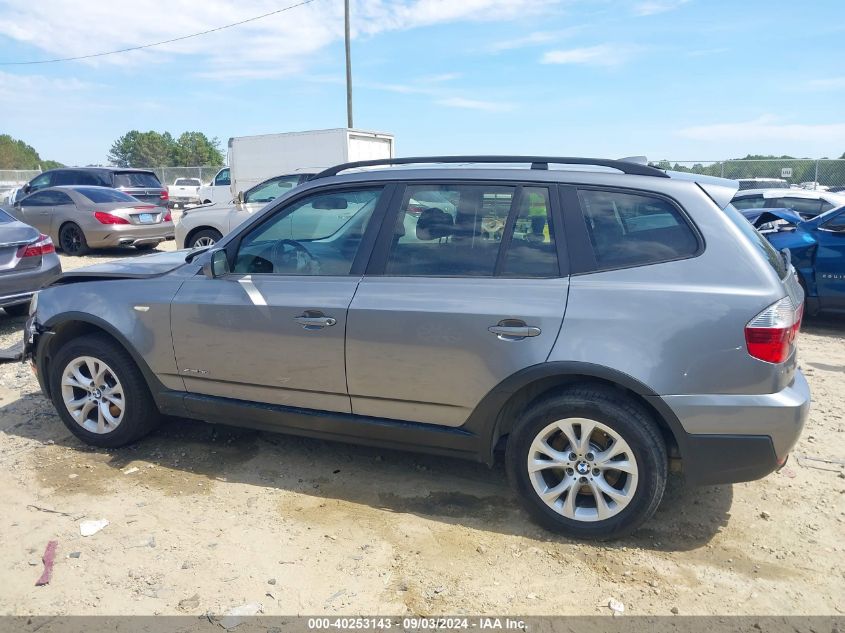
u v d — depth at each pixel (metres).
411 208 3.64
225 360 3.94
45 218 14.05
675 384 3.06
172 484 3.95
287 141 20.50
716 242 3.14
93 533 3.40
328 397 3.74
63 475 4.05
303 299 3.68
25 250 7.30
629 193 3.32
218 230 12.30
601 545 3.32
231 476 4.06
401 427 3.62
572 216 3.36
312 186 3.90
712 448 3.09
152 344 4.12
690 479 3.17
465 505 3.72
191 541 3.34
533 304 3.25
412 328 3.43
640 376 3.08
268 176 21.12
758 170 23.05
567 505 3.33
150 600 2.89
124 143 87.44
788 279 3.31
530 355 3.24
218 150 89.94
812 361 6.45
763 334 2.98
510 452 3.41
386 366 3.53
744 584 3.01
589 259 3.28
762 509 3.66
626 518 3.23
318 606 2.86
